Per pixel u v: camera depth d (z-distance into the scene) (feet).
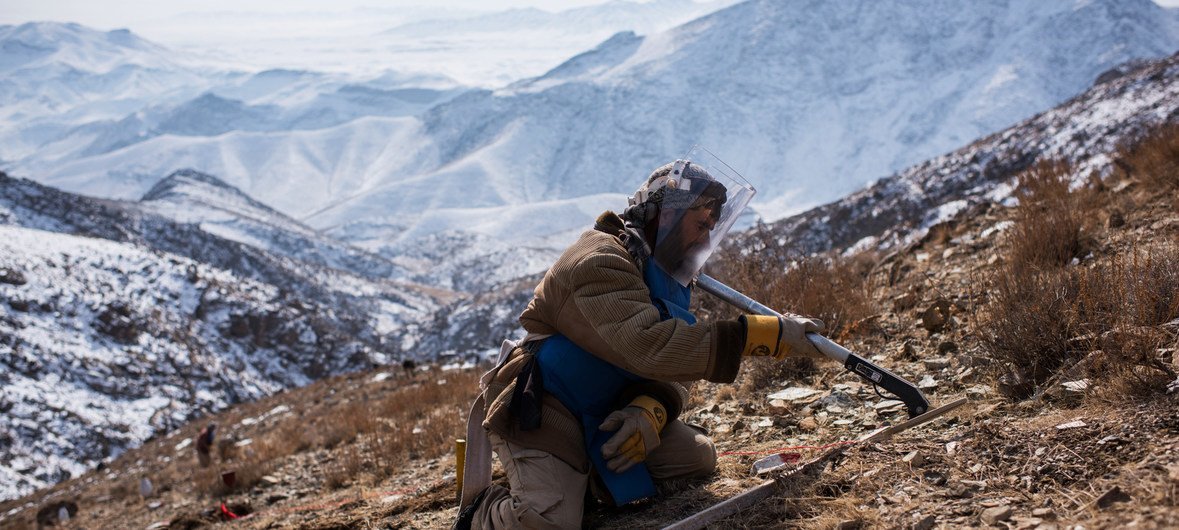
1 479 187.21
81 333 278.46
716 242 10.82
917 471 10.16
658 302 10.46
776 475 11.12
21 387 230.89
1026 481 9.31
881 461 10.63
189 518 23.57
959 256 21.63
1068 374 11.76
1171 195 19.56
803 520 9.73
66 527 39.73
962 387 13.41
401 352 390.21
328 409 50.93
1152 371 10.62
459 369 46.01
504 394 10.78
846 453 11.09
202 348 307.78
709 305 21.68
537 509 10.30
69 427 219.00
